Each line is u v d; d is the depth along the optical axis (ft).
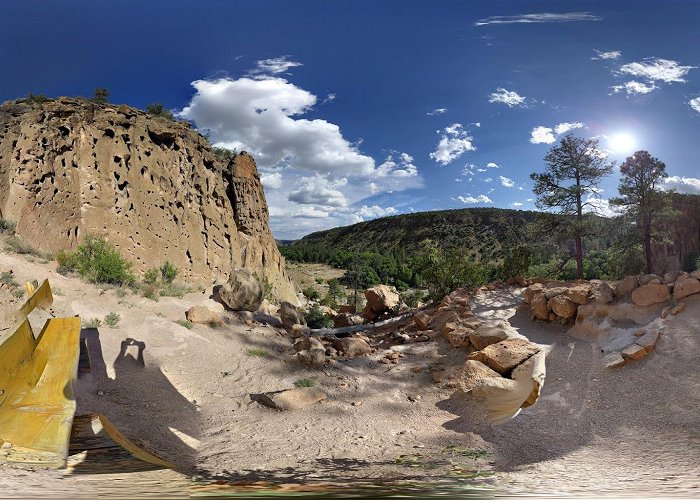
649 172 102.89
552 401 41.81
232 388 46.62
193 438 35.04
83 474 19.39
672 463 27.94
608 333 51.93
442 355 55.21
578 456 30.89
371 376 51.39
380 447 33.88
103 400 38.83
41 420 24.61
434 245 89.97
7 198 68.33
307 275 377.71
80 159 77.25
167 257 82.12
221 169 107.96
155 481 18.34
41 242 69.10
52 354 32.12
